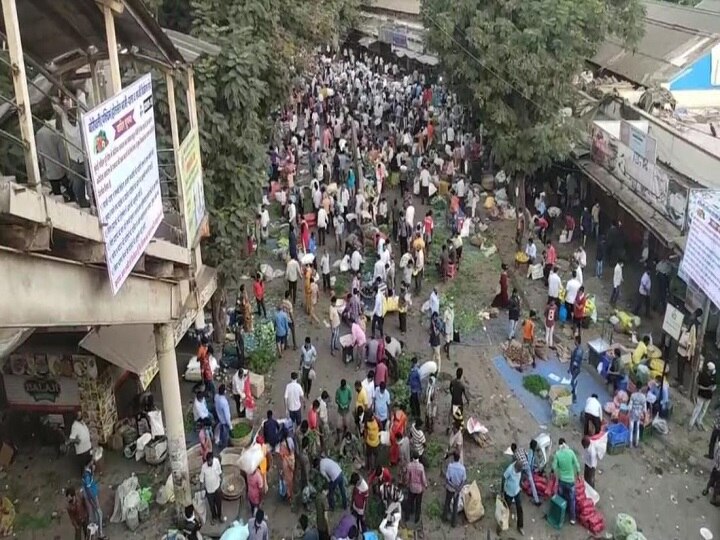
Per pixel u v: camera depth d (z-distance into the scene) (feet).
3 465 50.98
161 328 42.98
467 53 86.17
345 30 140.67
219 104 55.77
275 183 95.14
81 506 43.88
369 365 62.34
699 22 103.60
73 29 34.45
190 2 63.62
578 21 82.74
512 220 92.27
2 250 21.06
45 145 37.01
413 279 75.05
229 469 49.80
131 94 29.32
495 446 53.67
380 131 118.21
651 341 64.08
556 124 84.53
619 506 48.21
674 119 84.94
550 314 64.44
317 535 41.27
